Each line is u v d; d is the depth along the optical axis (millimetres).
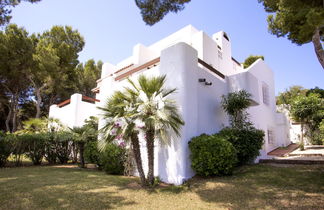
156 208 3637
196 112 6176
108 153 7023
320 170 5668
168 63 6344
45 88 20312
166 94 5672
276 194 4109
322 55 6000
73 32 21156
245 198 4000
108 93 9180
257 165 6836
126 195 4395
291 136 16141
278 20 7867
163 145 5629
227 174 5672
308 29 6414
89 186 5105
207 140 5441
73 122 12391
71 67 20594
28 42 17531
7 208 3467
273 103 14109
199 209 3568
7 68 17141
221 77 8484
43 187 4883
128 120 5188
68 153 10695
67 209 3494
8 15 7969
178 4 8148
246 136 6633
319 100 12219
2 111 21000
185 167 5422
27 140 9234
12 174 6660
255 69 11570
